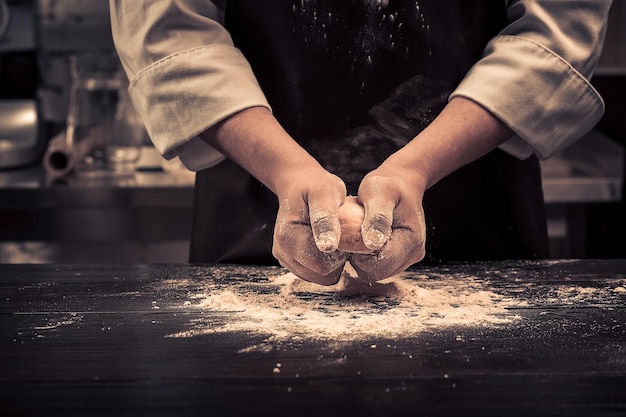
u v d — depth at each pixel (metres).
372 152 1.09
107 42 2.07
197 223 1.19
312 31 1.08
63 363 0.68
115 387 0.63
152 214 1.77
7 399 0.61
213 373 0.66
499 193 1.13
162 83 1.02
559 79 1.03
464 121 0.98
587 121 1.07
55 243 1.80
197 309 0.84
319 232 0.78
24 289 0.93
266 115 0.99
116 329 0.77
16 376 0.65
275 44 1.09
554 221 1.80
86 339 0.75
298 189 0.84
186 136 1.01
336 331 0.76
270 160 0.92
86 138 1.86
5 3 2.06
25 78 2.24
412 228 0.83
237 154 0.97
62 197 1.72
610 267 1.03
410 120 1.09
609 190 1.73
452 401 0.60
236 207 1.13
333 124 1.09
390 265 0.82
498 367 0.67
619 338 0.75
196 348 0.72
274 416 0.58
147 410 0.59
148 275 1.00
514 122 1.01
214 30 1.06
